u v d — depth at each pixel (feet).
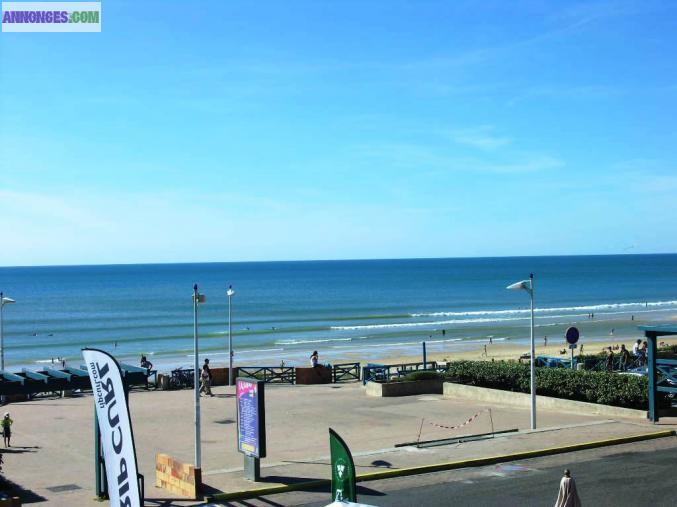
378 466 57.62
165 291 583.58
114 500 36.88
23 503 50.39
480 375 100.37
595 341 240.12
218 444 71.26
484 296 509.35
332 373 127.75
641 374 93.04
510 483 52.95
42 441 73.56
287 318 358.23
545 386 90.27
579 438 66.74
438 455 61.31
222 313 387.34
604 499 48.16
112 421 36.78
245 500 50.24
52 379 51.11
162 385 115.34
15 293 564.30
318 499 50.29
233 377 123.34
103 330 307.99
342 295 528.63
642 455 60.85
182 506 48.75
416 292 558.56
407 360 194.59
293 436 73.51
